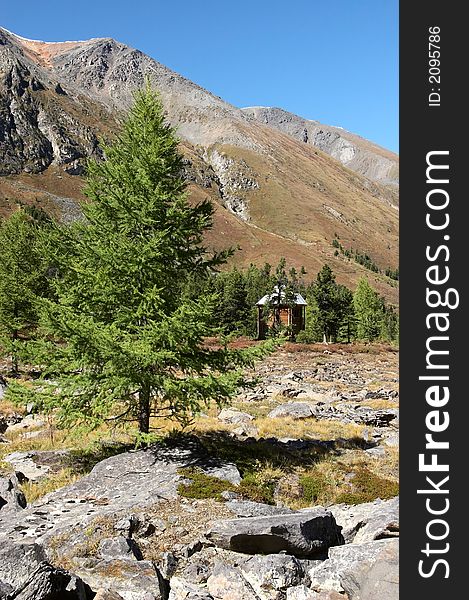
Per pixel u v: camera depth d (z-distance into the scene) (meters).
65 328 12.79
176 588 8.72
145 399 15.24
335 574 8.69
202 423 22.20
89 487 12.95
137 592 8.21
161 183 15.27
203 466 13.78
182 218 14.92
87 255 14.43
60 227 14.89
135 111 15.87
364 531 10.67
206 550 9.81
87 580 8.45
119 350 13.08
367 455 18.03
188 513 10.98
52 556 9.05
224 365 15.12
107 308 14.67
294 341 79.56
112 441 18.50
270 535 9.63
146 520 10.32
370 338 85.31
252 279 127.62
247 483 13.05
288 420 24.11
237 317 82.81
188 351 14.33
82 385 13.85
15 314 35.41
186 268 15.79
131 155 15.60
